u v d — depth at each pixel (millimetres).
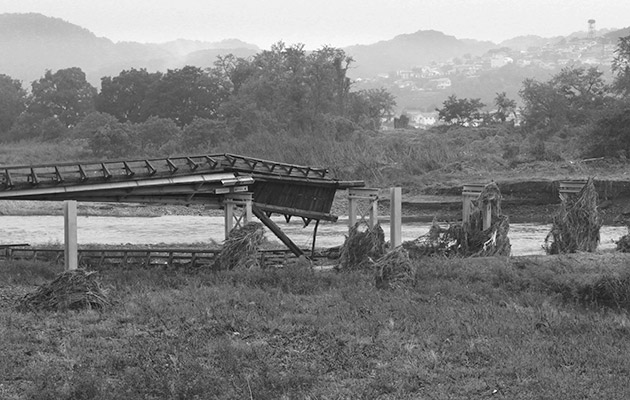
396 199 33656
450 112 143000
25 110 172125
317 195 38531
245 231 32688
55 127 152875
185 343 19656
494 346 19234
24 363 18172
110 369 17656
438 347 19469
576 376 16859
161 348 19172
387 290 26766
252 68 150375
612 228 60125
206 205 37500
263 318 22406
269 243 44219
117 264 33031
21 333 20562
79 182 33688
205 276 29656
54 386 16156
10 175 33750
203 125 111750
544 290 26672
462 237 35000
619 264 29438
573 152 93812
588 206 34938
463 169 88312
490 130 124438
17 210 67062
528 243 50344
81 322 22234
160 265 32875
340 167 90500
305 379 16875
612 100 123750
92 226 59312
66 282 24391
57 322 22109
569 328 21109
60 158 112875
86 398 15750
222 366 17688
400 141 105562
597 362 17875
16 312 23484
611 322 21938
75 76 174000
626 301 24516
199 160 56281
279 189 38219
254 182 37812
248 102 120125
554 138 108562
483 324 21484
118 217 65875
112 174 34594
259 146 99438
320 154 95625
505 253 34219
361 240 32812
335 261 37344
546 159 90250
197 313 23156
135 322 22312
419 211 73688
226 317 22438
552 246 35156
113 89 158500
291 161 93688
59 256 34750
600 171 81250
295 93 118062
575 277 26875
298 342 20125
